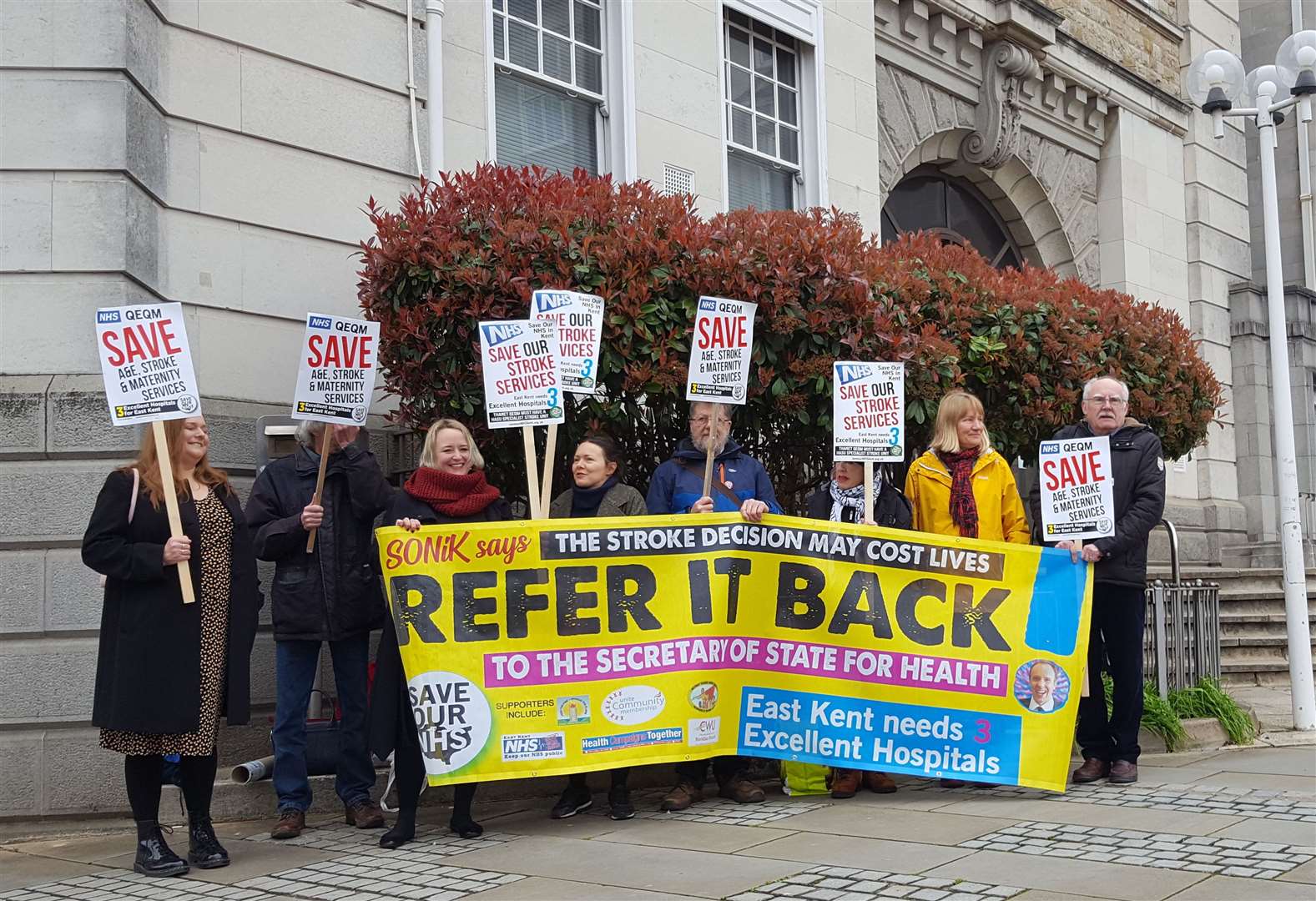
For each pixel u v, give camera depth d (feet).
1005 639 20.98
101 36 22.08
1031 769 20.72
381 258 21.77
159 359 17.70
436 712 18.81
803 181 37.83
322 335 19.39
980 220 49.14
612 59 32.58
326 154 25.82
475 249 21.56
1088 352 27.61
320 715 23.36
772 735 20.56
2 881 17.40
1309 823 17.99
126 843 19.79
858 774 21.68
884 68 41.83
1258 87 31.73
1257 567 50.34
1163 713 26.23
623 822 19.70
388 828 20.12
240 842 19.44
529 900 15.11
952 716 20.86
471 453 19.90
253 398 24.35
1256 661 38.86
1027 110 47.55
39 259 21.77
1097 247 51.39
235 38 24.63
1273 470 55.11
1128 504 21.84
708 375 20.79
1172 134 54.80
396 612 18.90
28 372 21.70
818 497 22.34
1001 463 21.93
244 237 24.50
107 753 21.17
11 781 20.97
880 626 20.89
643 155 32.55
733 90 36.01
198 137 24.02
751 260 22.18
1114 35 51.67
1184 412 30.76
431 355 21.56
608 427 22.50
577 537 19.69
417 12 27.63
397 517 19.51
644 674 19.85
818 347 22.86
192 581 17.42
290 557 19.80
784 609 20.71
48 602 21.34
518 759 19.08
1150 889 14.61
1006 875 15.46
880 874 15.62
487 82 29.35
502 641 19.21
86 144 21.95
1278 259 31.35
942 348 23.61
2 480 21.40
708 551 20.38
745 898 14.79
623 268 21.53
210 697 17.52
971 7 43.83
